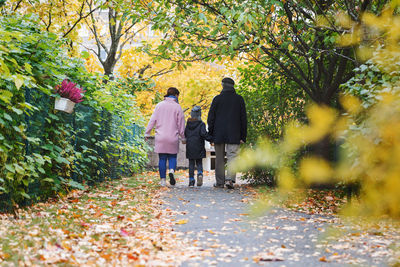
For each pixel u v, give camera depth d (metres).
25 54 6.44
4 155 5.12
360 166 0.92
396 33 1.40
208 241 4.50
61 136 7.33
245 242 4.42
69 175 7.63
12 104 5.45
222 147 10.11
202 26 9.62
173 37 10.20
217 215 6.10
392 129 0.94
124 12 9.91
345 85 4.09
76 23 15.55
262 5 8.17
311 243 4.29
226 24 8.33
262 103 10.54
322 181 0.93
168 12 9.72
